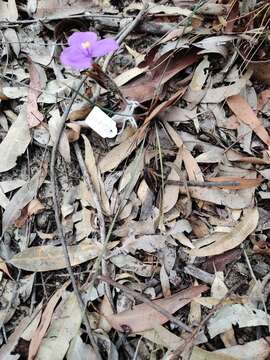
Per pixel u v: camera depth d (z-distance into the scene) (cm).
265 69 37
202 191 34
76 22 40
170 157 35
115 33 40
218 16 39
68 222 34
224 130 36
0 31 40
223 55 37
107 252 33
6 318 31
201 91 37
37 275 33
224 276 32
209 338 31
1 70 39
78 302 31
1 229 34
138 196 34
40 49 39
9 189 35
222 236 33
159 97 36
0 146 35
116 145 35
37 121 36
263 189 35
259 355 30
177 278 32
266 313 31
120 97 34
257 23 38
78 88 35
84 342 30
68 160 35
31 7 41
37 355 30
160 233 33
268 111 37
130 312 31
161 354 30
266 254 33
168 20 40
